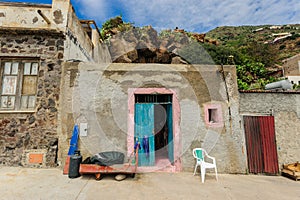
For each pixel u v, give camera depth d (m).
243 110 5.30
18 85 5.02
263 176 4.92
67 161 4.36
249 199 3.45
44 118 4.87
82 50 7.02
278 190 3.94
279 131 5.23
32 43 5.17
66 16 5.54
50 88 5.02
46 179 3.91
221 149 5.02
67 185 3.67
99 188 3.61
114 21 12.81
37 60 5.19
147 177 4.37
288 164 5.04
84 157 4.68
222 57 12.59
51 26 5.43
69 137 4.79
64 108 4.89
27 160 4.63
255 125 5.25
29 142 4.74
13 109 4.90
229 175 4.80
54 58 5.18
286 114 5.32
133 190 3.59
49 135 4.80
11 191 3.29
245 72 13.22
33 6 5.51
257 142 5.17
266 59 25.16
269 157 5.10
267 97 5.39
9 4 5.42
